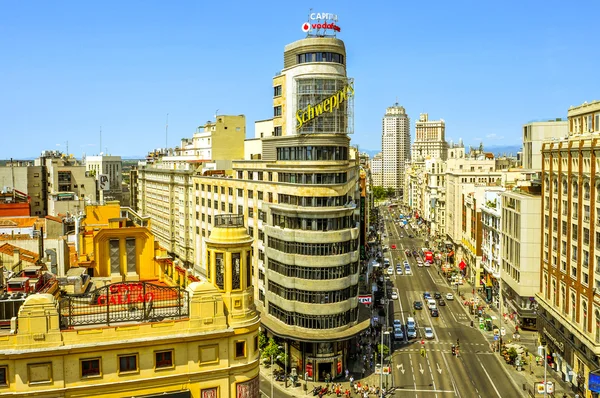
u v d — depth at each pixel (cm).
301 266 8362
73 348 3400
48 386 3372
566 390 7931
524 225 10238
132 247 5069
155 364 3622
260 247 9744
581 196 7675
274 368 9006
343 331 8425
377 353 9344
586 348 7462
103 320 3681
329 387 8200
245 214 10306
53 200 12331
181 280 4625
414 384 8250
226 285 3872
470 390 8012
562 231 8438
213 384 3744
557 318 8362
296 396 7862
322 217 8312
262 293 9725
